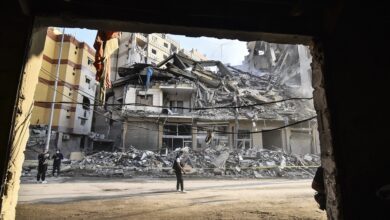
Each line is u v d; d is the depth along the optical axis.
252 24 2.58
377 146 2.39
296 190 11.39
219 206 7.54
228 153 21.52
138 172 19.03
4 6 2.27
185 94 26.08
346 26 2.60
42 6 2.31
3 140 2.04
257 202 8.24
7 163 2.03
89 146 29.77
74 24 2.49
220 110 25.22
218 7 2.50
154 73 25.38
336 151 2.38
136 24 2.47
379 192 2.25
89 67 31.67
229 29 2.54
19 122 2.35
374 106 2.47
